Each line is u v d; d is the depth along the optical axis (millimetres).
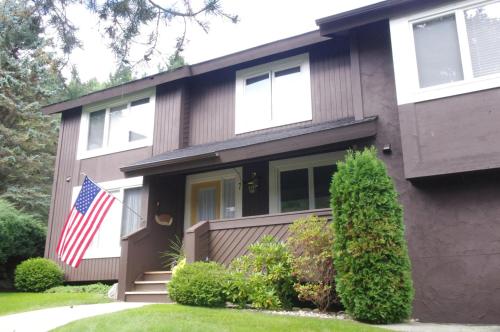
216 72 11469
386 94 7941
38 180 19375
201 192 10906
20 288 10750
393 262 5758
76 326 5398
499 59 6805
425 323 6188
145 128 11867
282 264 6891
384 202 5953
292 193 9680
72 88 8016
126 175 10164
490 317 6379
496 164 6477
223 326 5035
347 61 9617
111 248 11273
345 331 4895
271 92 10375
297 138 7969
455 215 6887
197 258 8172
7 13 6277
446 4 7305
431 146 6949
